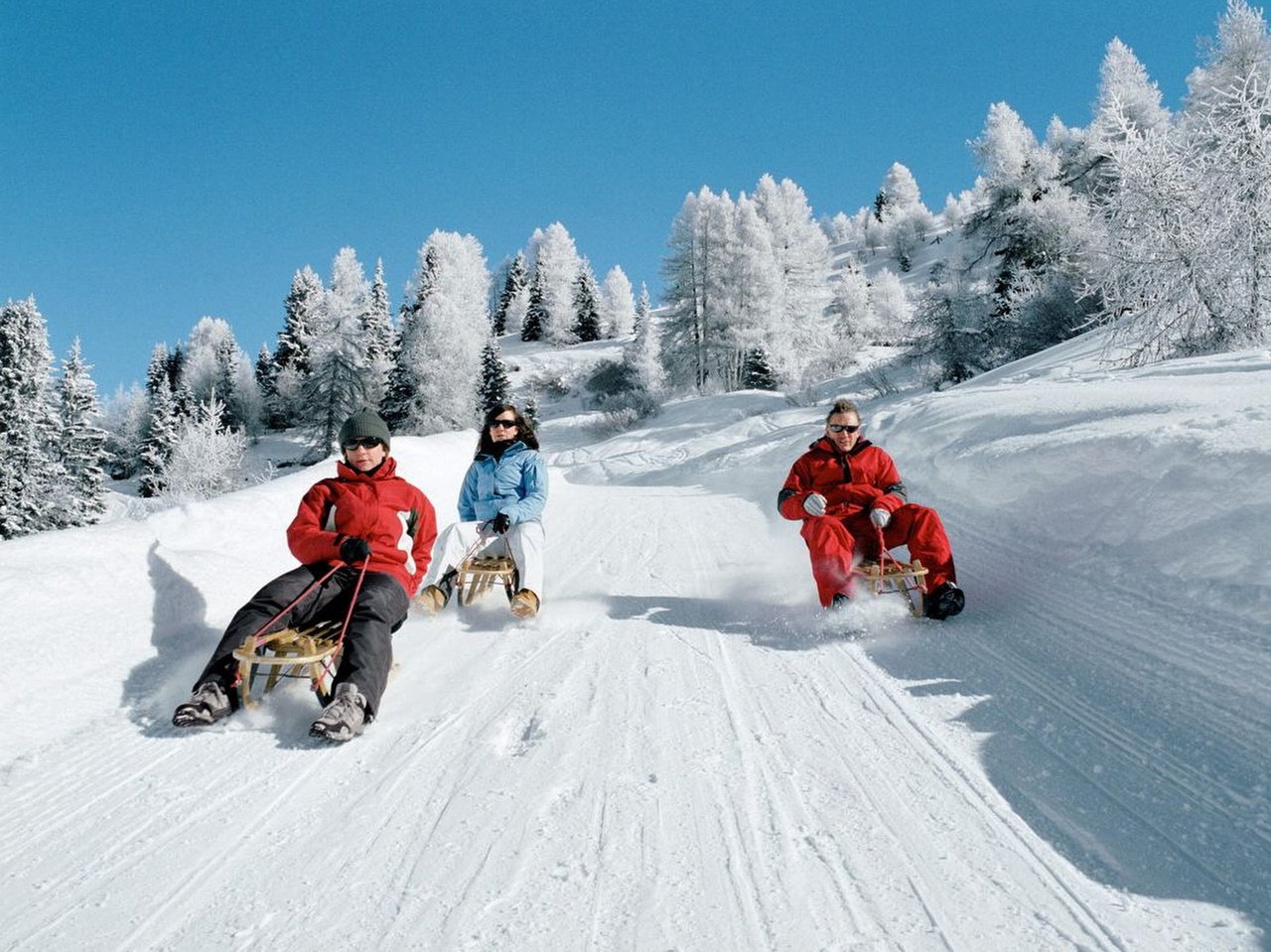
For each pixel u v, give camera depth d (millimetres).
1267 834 2240
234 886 2229
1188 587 3725
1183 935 1873
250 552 5320
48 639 3658
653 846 2328
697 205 54812
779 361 50312
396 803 2662
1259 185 10086
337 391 55156
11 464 36344
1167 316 10789
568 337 94688
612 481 26672
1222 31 24047
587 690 3633
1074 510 4953
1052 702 3193
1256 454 3732
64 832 2568
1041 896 2041
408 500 4262
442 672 3982
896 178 131500
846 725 3135
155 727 3375
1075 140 31641
